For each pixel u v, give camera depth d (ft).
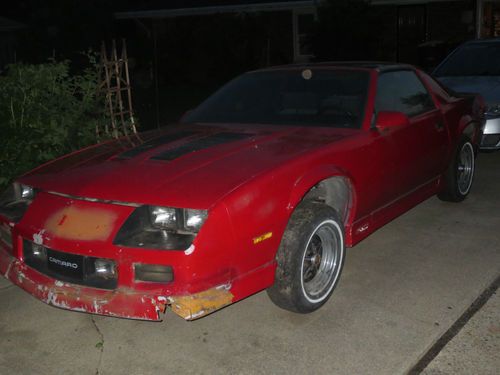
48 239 11.00
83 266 10.78
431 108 18.04
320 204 12.57
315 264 12.67
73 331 12.28
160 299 10.32
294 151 12.67
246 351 11.37
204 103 17.20
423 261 15.52
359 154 13.78
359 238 14.37
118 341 11.87
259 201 11.16
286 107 15.60
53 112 20.22
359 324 12.24
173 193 10.82
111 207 10.96
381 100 15.47
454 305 12.98
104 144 14.67
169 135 14.52
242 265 11.03
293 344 11.55
